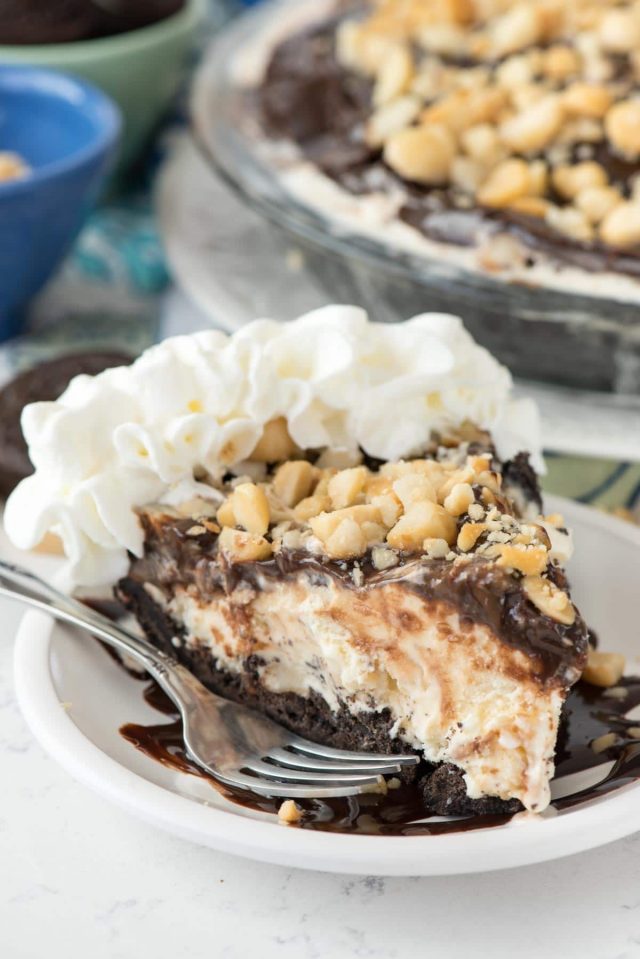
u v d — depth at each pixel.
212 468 0.71
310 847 0.63
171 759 0.68
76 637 0.72
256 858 0.63
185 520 0.71
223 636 0.71
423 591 0.66
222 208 1.04
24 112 1.01
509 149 0.91
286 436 0.72
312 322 0.72
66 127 1.00
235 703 0.70
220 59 1.06
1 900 0.65
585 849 0.64
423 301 0.88
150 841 0.67
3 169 0.94
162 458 0.70
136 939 0.64
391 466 0.71
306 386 0.71
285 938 0.64
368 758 0.68
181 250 0.99
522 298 0.85
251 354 0.71
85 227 1.02
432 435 0.73
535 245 0.86
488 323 0.87
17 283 0.94
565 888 0.66
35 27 1.01
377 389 0.72
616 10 0.95
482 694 0.66
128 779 0.65
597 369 0.87
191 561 0.70
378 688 0.68
